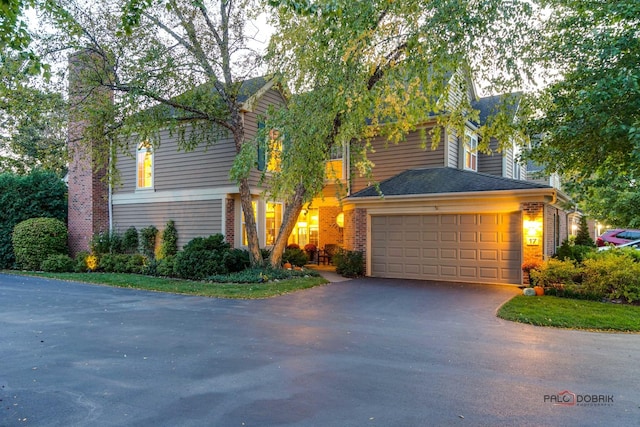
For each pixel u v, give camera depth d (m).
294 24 10.04
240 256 12.39
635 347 5.52
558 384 4.18
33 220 15.34
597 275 8.58
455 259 11.56
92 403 3.72
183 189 14.60
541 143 9.59
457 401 3.76
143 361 4.89
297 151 9.52
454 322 6.91
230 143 13.56
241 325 6.70
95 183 15.84
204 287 10.41
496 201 10.89
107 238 15.37
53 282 12.04
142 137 11.95
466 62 8.88
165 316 7.38
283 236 12.23
